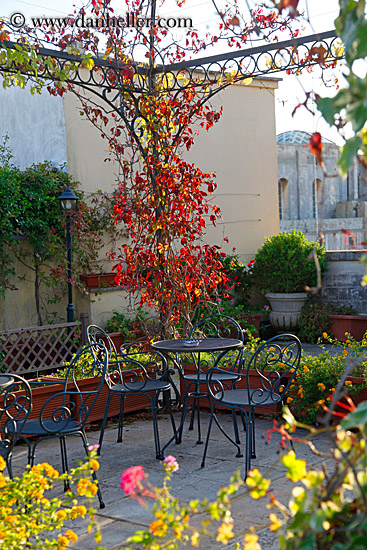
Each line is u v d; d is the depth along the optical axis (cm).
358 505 148
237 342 494
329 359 532
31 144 867
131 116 634
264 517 343
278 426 523
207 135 1054
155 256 627
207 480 406
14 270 796
